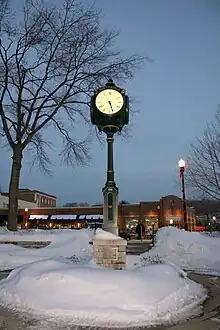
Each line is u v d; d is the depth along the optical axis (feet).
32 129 80.64
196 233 64.39
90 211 212.84
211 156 79.00
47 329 19.72
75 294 23.71
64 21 105.29
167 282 26.81
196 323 21.24
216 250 57.52
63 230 72.84
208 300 27.48
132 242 135.95
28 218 212.23
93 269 26.73
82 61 81.35
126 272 26.32
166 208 190.70
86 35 85.20
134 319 21.22
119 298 23.20
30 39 79.97
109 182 35.45
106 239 32.76
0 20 82.69
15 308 23.63
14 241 66.80
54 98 80.69
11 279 28.60
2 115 78.48
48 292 24.30
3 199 213.46
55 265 28.71
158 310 22.53
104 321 20.95
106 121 35.53
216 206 95.61
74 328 19.88
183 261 54.44
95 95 35.94
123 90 36.11
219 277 40.75
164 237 63.05
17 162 77.82
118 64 82.79
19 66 79.41
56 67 81.76
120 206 206.28
